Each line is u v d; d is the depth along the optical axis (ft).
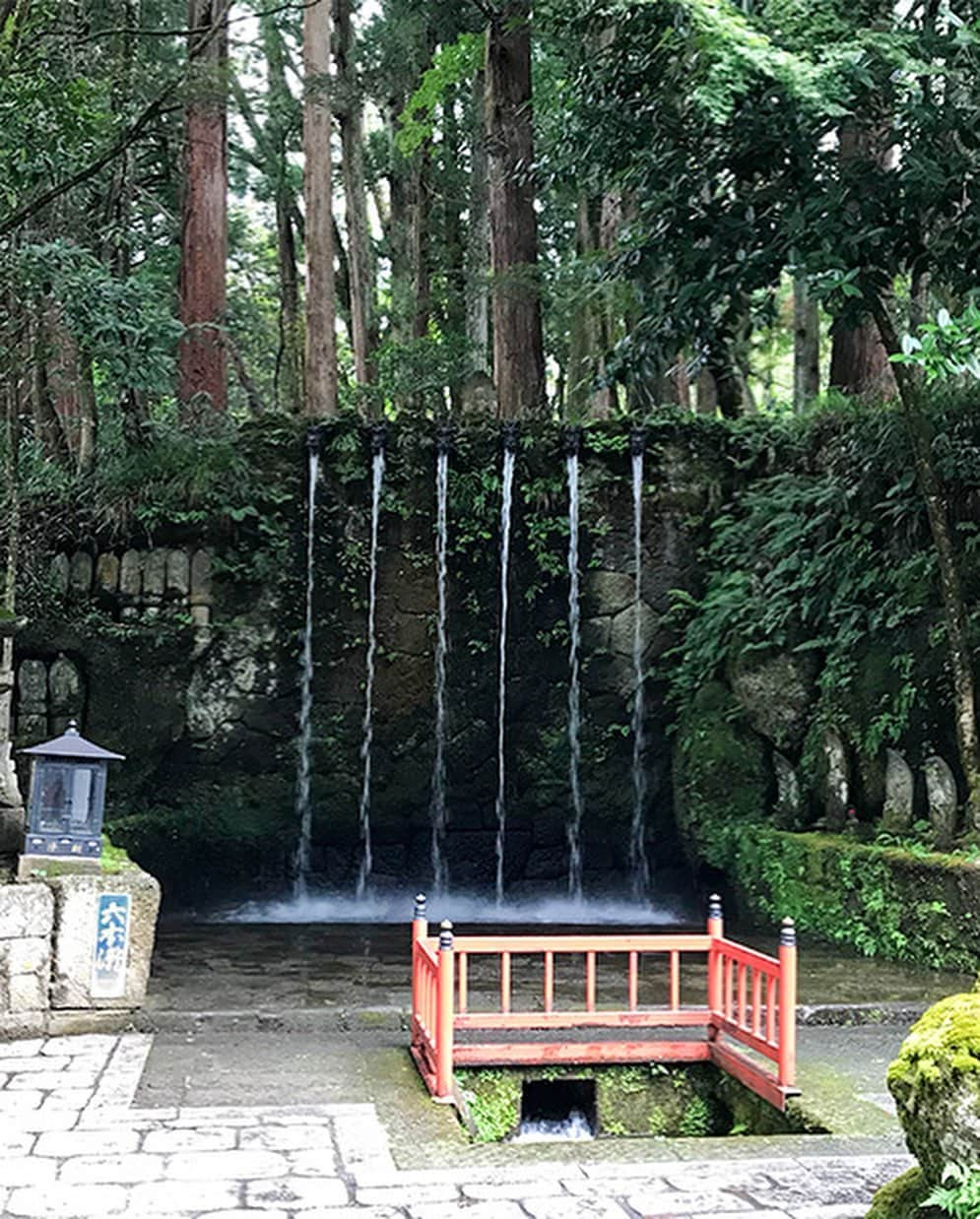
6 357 36.83
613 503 46.06
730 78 25.40
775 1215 13.87
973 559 34.04
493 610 46.01
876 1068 20.61
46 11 31.99
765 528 42.50
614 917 42.91
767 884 36.96
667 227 31.81
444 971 18.67
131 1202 14.06
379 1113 17.84
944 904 29.17
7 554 39.75
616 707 45.83
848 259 30.12
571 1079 20.76
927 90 27.78
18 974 22.33
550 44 49.65
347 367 84.79
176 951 33.22
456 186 67.26
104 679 42.06
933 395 35.60
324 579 45.19
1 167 30.81
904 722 34.35
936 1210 11.80
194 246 48.24
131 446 44.62
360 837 45.52
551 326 64.69
